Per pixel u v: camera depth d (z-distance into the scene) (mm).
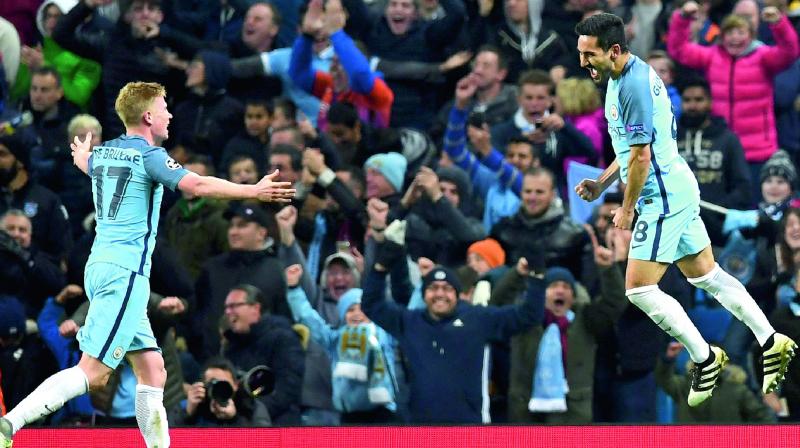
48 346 41406
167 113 32781
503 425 33500
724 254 45094
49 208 46312
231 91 51312
